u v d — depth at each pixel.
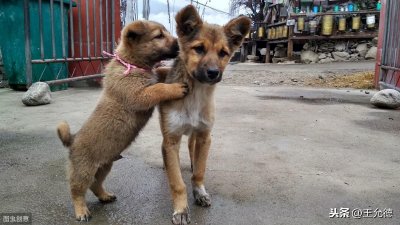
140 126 0.69
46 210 0.64
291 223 0.60
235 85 2.24
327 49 3.74
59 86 1.82
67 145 0.65
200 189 0.68
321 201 0.67
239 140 1.02
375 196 0.69
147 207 0.66
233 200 0.68
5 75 1.86
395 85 1.79
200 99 0.65
